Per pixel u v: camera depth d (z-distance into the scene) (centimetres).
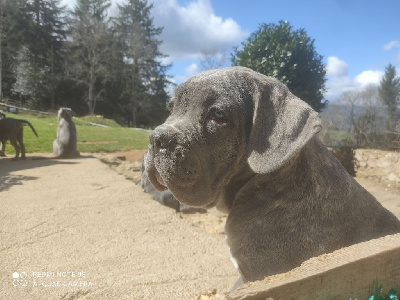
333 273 24
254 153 31
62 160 202
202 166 34
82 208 101
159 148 34
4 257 68
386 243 27
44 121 474
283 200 32
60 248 73
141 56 975
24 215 93
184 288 58
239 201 35
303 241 31
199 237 82
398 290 26
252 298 22
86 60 896
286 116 31
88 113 892
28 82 821
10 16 863
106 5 1050
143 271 64
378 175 176
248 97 34
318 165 33
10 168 169
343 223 32
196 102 34
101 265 66
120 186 130
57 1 936
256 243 32
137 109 977
